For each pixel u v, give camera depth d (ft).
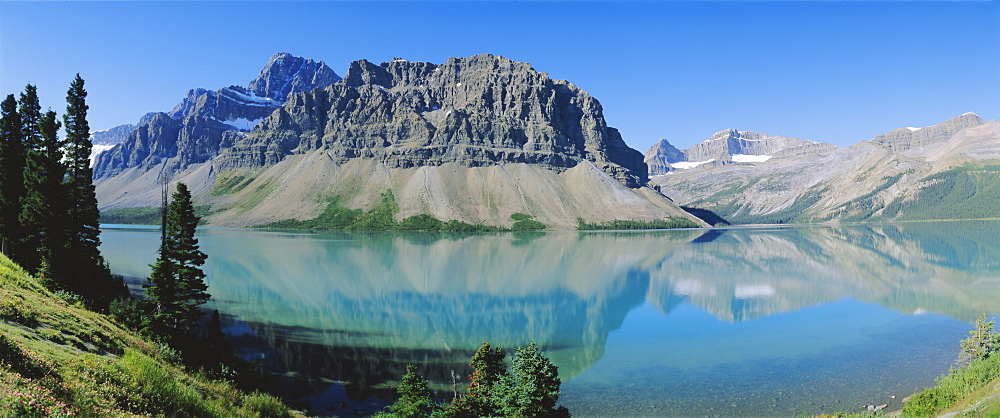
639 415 165.89
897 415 148.97
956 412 119.03
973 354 208.33
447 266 570.05
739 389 189.06
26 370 64.13
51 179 226.99
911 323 298.15
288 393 177.06
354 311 333.21
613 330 291.99
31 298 115.34
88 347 98.02
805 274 517.96
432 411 142.20
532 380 128.88
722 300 383.65
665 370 214.69
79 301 166.91
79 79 267.59
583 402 178.50
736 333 279.69
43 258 220.84
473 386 142.51
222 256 605.73
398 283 455.22
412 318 318.86
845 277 497.46
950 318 311.27
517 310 350.43
